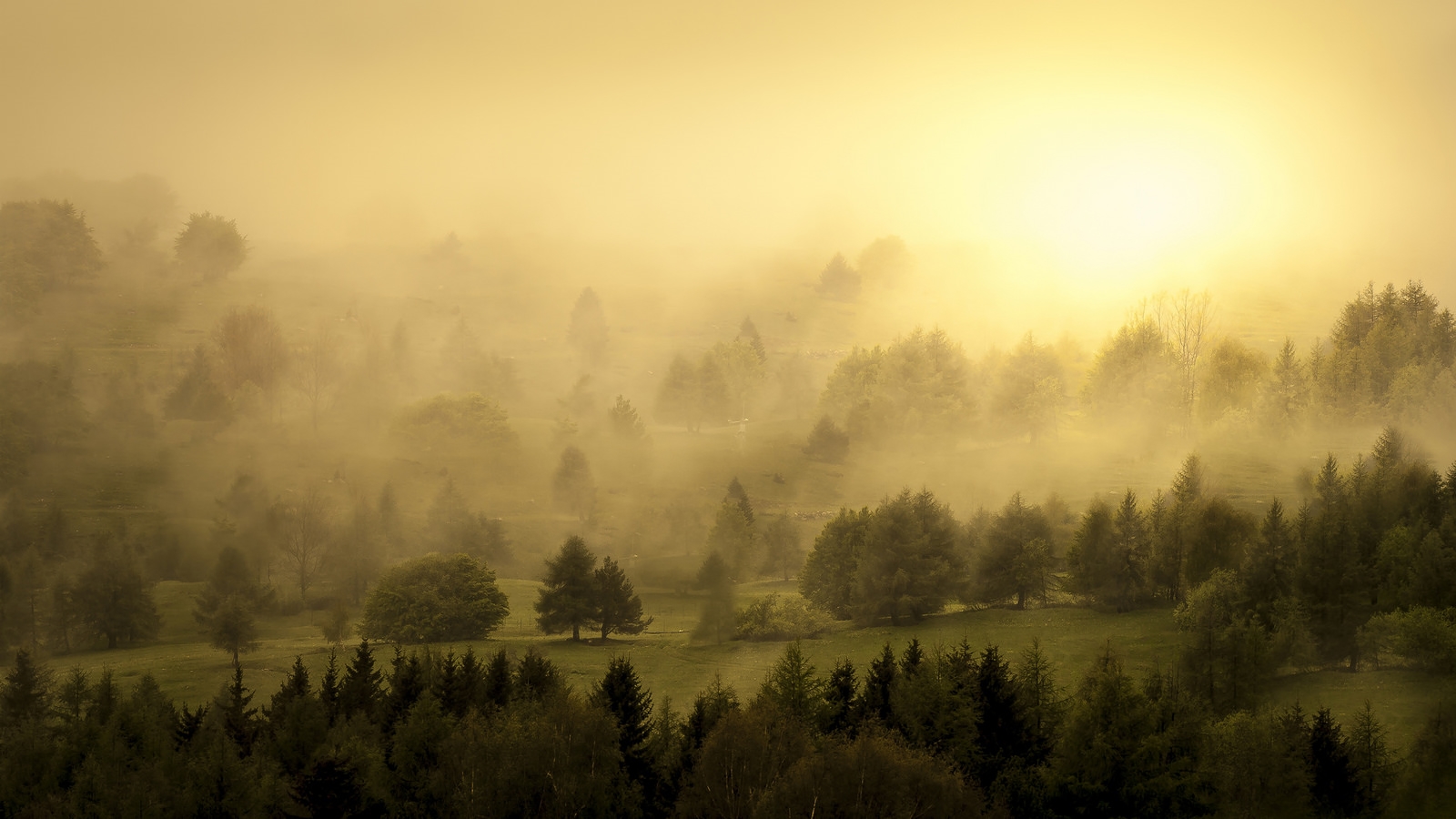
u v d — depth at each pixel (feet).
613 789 186.29
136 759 205.05
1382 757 187.73
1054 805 185.98
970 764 192.34
